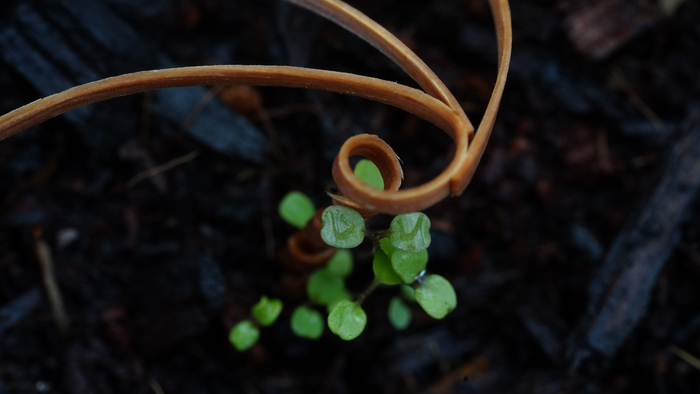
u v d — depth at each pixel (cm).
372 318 22
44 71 21
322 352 21
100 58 21
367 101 23
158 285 20
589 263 22
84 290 21
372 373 21
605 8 24
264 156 22
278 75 15
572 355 21
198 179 22
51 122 21
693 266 22
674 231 21
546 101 23
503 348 22
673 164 22
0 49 20
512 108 23
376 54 23
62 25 21
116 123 21
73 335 20
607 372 22
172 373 21
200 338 21
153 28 22
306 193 22
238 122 22
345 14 15
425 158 23
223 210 22
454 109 14
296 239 19
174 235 21
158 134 22
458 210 23
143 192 22
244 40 23
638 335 22
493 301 22
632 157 23
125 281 21
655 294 22
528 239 23
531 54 24
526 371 21
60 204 21
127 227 21
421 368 21
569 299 22
